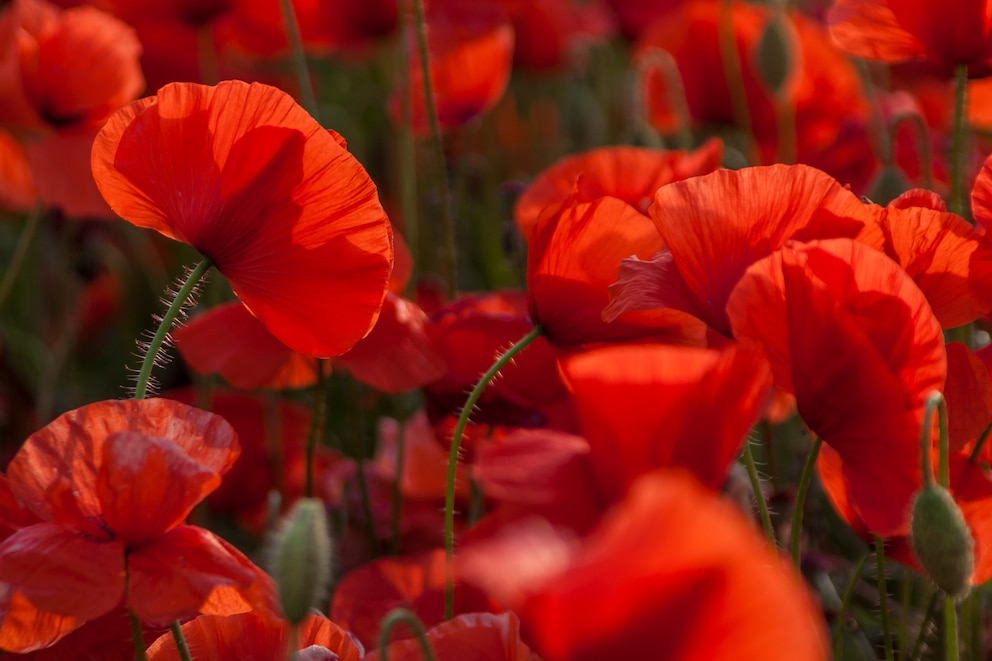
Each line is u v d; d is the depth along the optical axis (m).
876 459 0.90
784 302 0.89
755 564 0.77
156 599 0.88
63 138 1.14
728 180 0.92
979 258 0.94
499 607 0.99
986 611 1.09
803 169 0.92
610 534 0.77
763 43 1.28
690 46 1.56
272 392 1.23
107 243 1.72
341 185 0.93
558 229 0.96
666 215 0.92
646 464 0.85
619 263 0.95
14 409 1.53
